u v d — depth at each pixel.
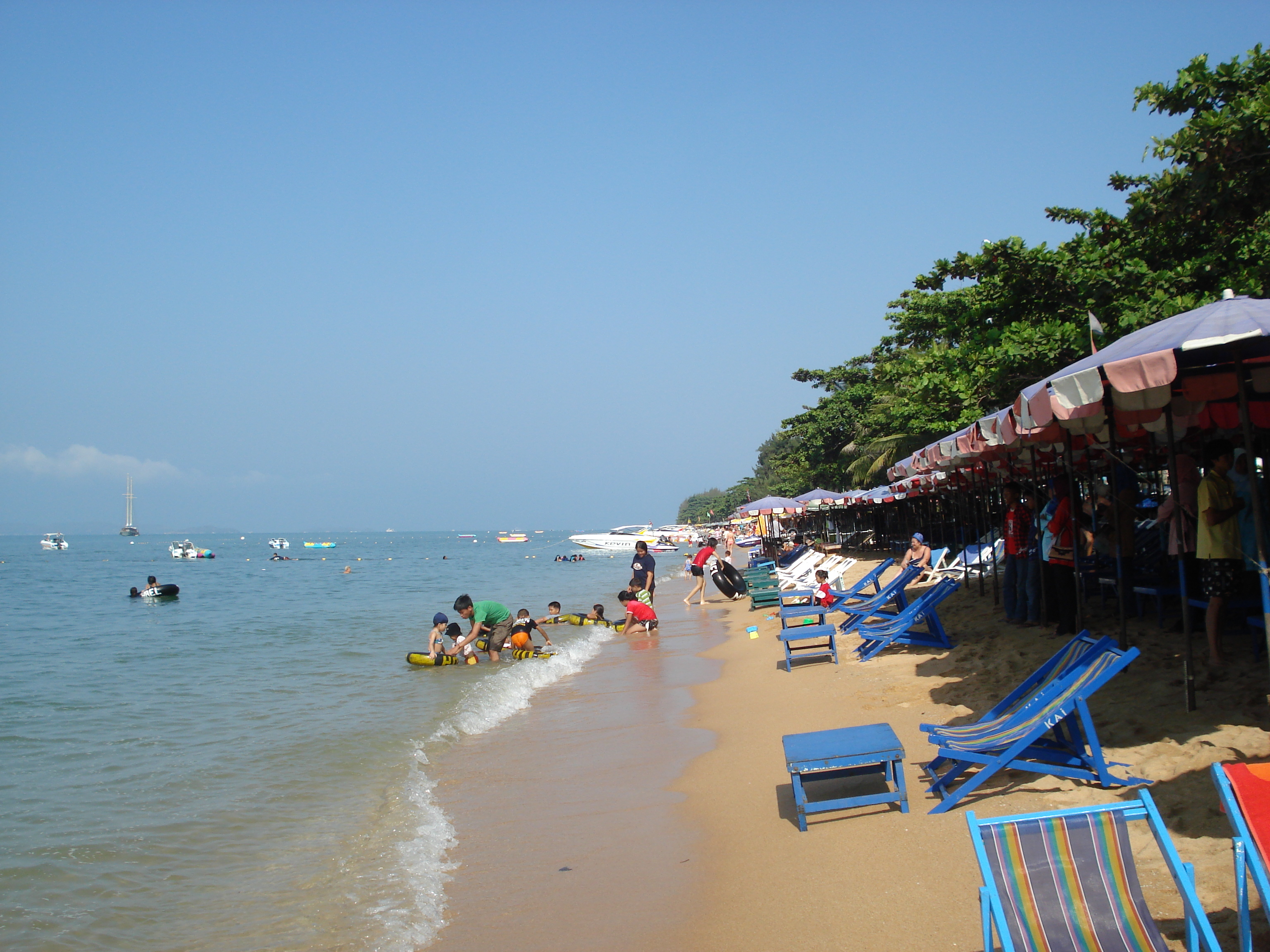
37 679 14.58
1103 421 7.63
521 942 4.50
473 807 6.94
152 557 103.06
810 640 13.93
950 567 15.64
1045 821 3.24
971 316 18.42
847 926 4.22
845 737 5.85
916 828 5.26
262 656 16.89
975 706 7.68
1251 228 13.50
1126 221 16.59
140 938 4.78
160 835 6.44
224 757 8.76
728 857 5.35
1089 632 8.95
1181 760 5.26
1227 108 9.92
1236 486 7.14
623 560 75.25
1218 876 3.93
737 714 9.38
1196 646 7.59
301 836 6.38
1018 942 2.96
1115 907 3.07
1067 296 16.62
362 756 8.66
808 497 30.09
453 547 143.75
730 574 23.45
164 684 13.77
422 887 5.33
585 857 5.67
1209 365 6.21
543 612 25.64
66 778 8.09
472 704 11.02
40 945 4.69
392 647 17.77
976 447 8.80
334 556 97.62
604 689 11.95
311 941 4.66
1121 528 9.00
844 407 43.09
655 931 4.48
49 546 141.12
